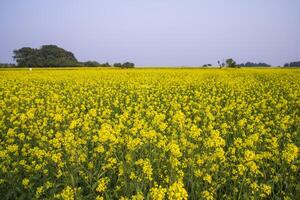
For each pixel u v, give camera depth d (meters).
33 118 12.07
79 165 7.24
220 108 14.43
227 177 6.90
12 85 24.41
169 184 6.32
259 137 9.30
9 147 7.81
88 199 6.25
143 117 12.59
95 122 12.55
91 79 28.47
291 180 6.70
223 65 63.50
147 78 28.22
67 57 100.56
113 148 7.54
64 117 11.87
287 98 17.83
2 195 6.68
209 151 7.53
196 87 23.03
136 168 7.35
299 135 9.85
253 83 24.31
